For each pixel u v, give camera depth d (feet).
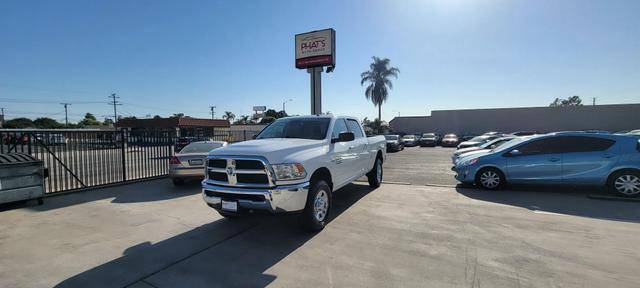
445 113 160.25
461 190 27.53
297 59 49.39
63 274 12.37
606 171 24.21
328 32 46.96
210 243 15.47
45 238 16.24
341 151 20.24
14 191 21.68
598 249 13.91
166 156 38.01
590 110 137.90
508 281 11.28
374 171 28.43
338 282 11.47
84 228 17.83
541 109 144.77
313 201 16.46
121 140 32.83
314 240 15.62
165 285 11.49
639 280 11.17
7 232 17.16
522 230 16.55
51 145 27.53
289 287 11.19
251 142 17.92
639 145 23.88
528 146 26.63
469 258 13.23
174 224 18.51
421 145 118.73
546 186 28.53
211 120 166.81
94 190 28.58
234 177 15.72
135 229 17.65
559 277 11.49
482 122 154.10
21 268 12.88
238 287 11.27
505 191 26.78
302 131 20.22
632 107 132.77
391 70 150.71
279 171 15.25
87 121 310.04
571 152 25.27
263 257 13.75
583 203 22.09
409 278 11.64
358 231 16.83
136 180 32.76
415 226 17.51
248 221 18.81
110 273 12.44
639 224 17.30
